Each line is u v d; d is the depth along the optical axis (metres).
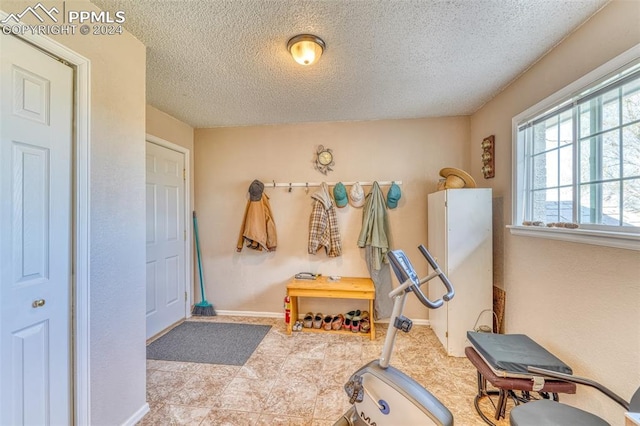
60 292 1.25
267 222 3.25
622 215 1.37
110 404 1.46
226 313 3.40
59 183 1.25
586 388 1.48
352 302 3.18
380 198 3.04
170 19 1.49
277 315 3.33
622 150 1.37
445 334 2.45
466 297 2.39
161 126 2.89
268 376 2.10
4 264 1.06
